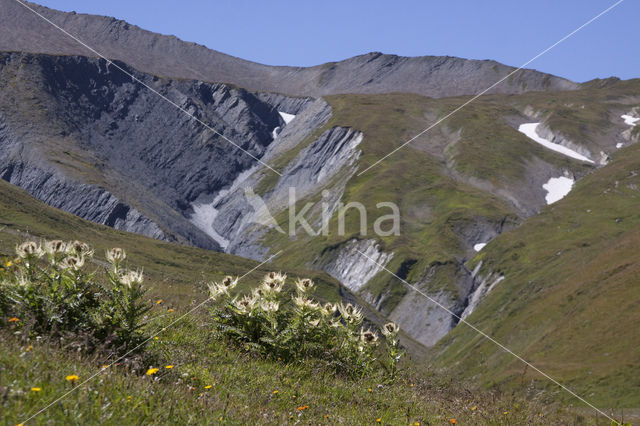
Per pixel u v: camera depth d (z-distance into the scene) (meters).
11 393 4.96
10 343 6.61
